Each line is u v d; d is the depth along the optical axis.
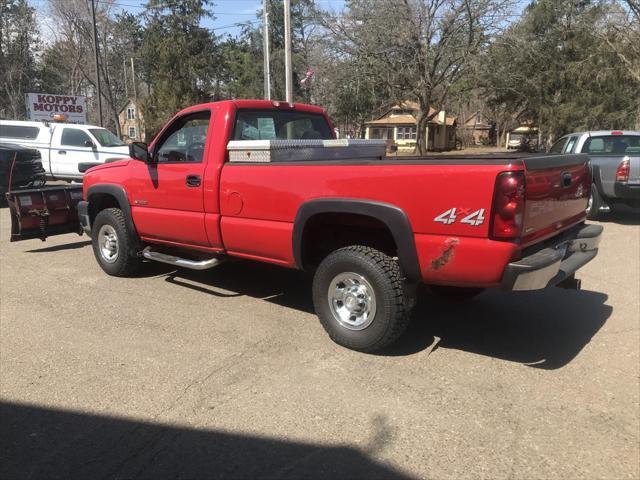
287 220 4.47
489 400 3.49
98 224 6.46
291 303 5.48
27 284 6.14
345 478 2.72
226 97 55.38
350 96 27.73
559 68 31.62
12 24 49.47
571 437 3.08
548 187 3.85
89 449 2.97
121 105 66.25
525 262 3.52
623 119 28.55
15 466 2.83
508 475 2.74
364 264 4.03
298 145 4.88
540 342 4.46
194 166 5.15
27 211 7.34
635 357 4.15
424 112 27.25
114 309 5.27
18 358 4.13
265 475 2.74
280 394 3.57
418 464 2.83
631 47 27.22
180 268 6.86
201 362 4.05
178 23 48.88
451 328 4.79
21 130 17.02
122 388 3.65
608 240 8.68
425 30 25.08
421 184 3.69
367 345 4.12
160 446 2.99
